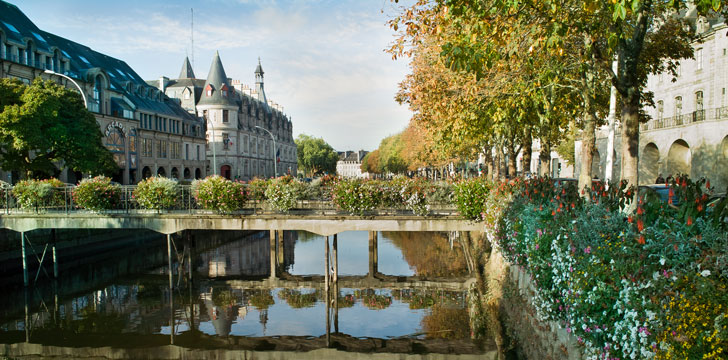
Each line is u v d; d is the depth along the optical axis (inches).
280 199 742.5
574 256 292.2
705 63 1202.0
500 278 623.5
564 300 306.2
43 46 1722.4
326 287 715.4
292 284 818.2
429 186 734.5
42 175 1339.8
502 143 972.6
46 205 831.1
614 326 239.5
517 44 419.8
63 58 1820.9
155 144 2474.2
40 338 577.0
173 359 507.8
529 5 356.2
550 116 553.3
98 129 1358.3
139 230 1247.5
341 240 1370.6
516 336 487.2
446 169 2279.8
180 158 2787.9
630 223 253.3
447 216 714.2
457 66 369.1
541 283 359.6
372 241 863.1
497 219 585.0
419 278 821.2
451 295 710.5
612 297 241.6
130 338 570.3
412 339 538.0
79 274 928.3
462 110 617.6
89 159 1306.6
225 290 786.8
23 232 813.9
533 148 2456.9
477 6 341.7
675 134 1288.1
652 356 205.6
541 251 360.5
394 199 736.3
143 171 2417.6
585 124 515.8
